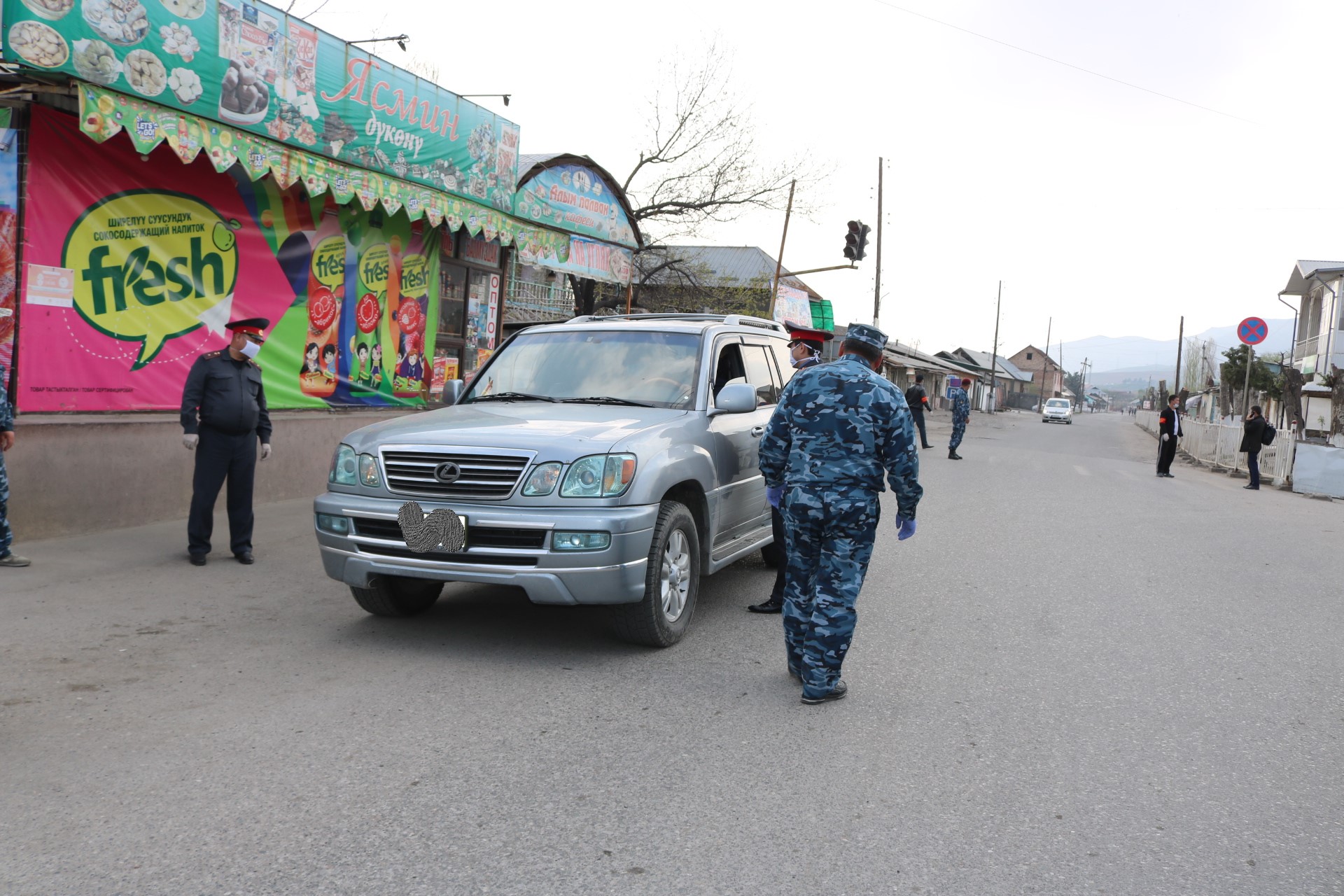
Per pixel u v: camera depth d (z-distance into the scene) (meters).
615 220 14.70
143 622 5.36
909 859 3.01
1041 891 2.84
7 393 6.86
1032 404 118.50
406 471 4.97
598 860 2.92
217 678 4.49
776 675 4.93
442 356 12.28
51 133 7.15
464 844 2.99
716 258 45.81
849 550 4.46
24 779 3.34
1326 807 3.52
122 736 3.75
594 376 6.19
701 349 6.25
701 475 5.50
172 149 7.81
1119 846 3.15
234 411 6.74
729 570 7.66
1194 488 17.23
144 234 8.00
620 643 5.36
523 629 5.57
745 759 3.78
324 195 9.98
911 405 23.33
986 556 8.66
